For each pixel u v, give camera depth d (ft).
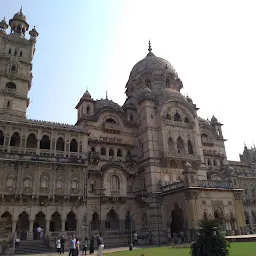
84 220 141.90
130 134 185.78
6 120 141.49
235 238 115.85
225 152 221.87
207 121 226.58
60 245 112.37
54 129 151.74
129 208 162.40
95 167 164.14
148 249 109.70
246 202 218.79
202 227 62.08
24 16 198.29
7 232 126.31
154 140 173.99
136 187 172.96
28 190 133.80
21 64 176.14
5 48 176.45
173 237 144.66
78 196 142.82
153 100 185.26
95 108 183.93
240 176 227.61
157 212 156.76
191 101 201.98
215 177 195.52
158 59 231.71
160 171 167.63
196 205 138.72
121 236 147.74
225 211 149.07
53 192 138.31
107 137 176.96
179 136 180.14
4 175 131.75
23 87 168.55
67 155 150.71
